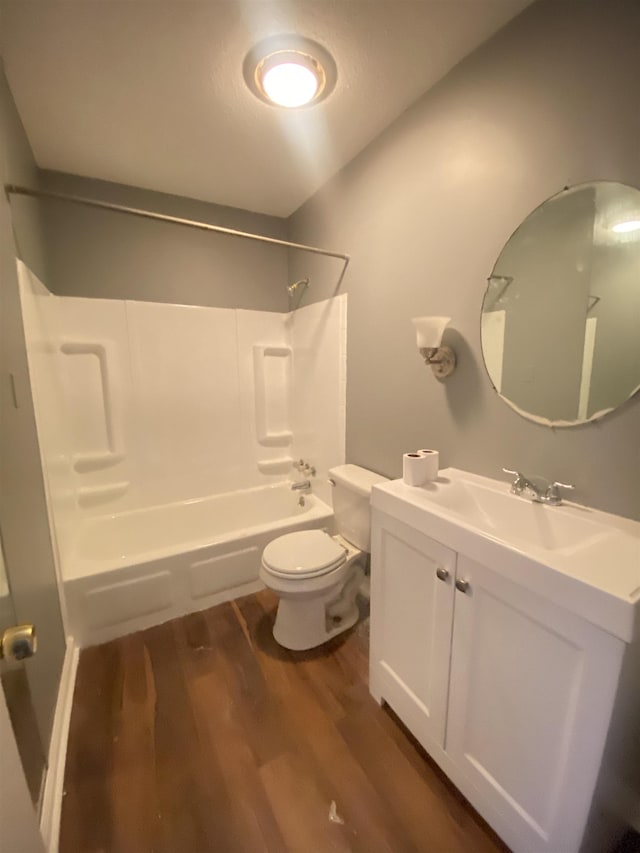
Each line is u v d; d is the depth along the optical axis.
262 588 2.16
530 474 1.28
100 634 1.77
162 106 1.58
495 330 1.35
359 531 1.85
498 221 1.31
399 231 1.72
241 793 1.15
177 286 2.46
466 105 1.37
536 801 0.91
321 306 2.36
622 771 0.84
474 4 1.15
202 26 1.21
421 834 1.05
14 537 1.07
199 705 1.45
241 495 2.75
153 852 1.02
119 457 2.39
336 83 1.46
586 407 1.11
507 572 0.91
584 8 1.03
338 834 1.05
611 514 1.08
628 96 0.97
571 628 0.79
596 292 1.07
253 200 2.46
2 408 1.07
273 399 2.86
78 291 2.20
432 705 1.18
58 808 1.09
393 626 1.33
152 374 2.44
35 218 1.86
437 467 1.40
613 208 1.02
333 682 1.54
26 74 1.39
